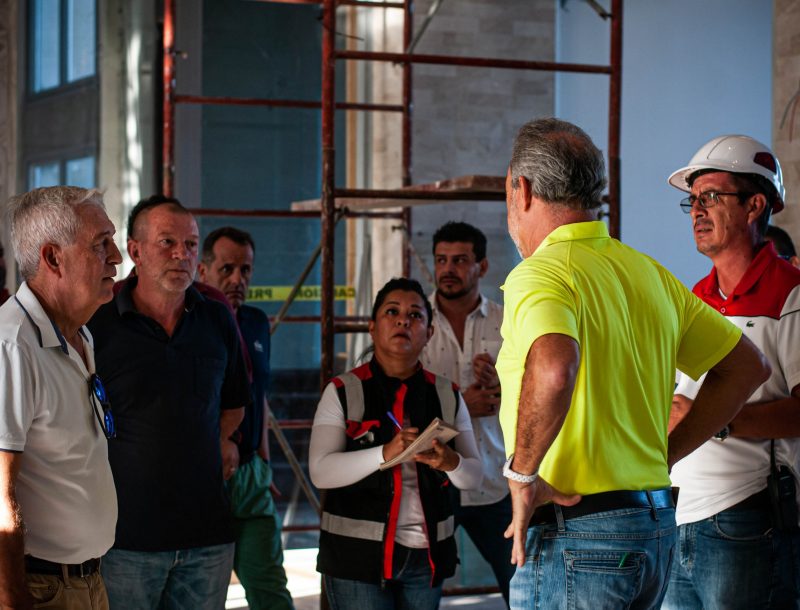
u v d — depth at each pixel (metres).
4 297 5.27
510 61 4.90
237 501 4.20
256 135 9.45
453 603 5.36
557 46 8.84
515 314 2.28
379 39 8.59
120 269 9.05
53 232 2.62
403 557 3.48
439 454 3.41
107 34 9.06
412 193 4.61
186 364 3.53
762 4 10.14
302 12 9.52
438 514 3.55
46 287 2.65
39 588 2.52
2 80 8.48
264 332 4.63
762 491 3.09
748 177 3.18
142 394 3.45
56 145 8.84
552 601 2.35
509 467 2.24
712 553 3.12
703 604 3.18
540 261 2.36
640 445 2.40
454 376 4.64
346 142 9.00
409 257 6.75
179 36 9.20
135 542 3.42
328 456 3.51
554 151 2.42
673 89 9.99
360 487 3.49
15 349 2.48
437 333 4.68
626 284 2.43
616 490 2.34
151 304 3.55
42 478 2.54
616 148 5.08
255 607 4.29
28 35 8.67
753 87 10.14
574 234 2.42
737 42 10.11
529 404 2.17
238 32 9.40
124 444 3.44
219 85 9.38
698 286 3.37
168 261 3.50
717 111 10.10
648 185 10.03
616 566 2.32
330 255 4.56
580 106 9.67
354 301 9.12
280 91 9.49
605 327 2.34
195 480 3.52
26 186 8.69
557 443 2.34
